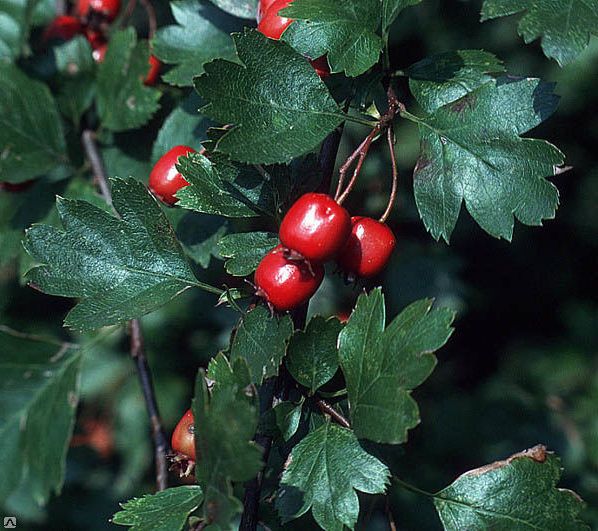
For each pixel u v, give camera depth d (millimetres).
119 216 287
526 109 282
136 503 277
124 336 472
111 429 459
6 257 348
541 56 523
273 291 273
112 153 350
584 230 618
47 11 373
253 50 277
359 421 270
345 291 394
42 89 352
